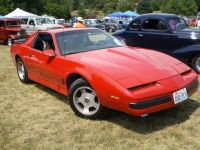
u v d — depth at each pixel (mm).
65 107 4316
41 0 75562
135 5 112312
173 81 3363
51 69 4328
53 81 4441
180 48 6852
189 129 3377
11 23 14922
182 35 6906
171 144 3041
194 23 36438
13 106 4469
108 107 3367
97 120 3721
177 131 3326
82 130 3461
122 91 3107
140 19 7883
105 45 4613
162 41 7355
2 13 56000
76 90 3752
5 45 14875
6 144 3195
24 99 4816
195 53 6484
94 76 3424
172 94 3277
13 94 5117
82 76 3627
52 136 3352
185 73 3746
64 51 4266
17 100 4773
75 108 3854
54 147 3086
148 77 3312
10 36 14172
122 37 8328
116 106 3223
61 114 4043
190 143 3049
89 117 3736
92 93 3621
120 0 104188
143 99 3059
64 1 108312
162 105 3197
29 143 3203
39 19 16000
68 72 3865
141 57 3943
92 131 3420
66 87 4086
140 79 3254
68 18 91125
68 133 3410
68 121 3764
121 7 97938
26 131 3516
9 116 4023
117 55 4020
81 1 129125
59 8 81750
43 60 4570
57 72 4176
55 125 3656
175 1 84188
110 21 30609
